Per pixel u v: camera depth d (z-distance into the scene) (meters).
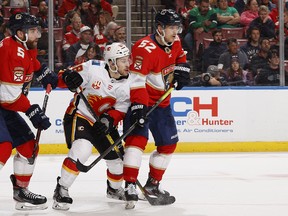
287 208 9.42
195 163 14.61
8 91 8.57
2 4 17.59
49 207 9.46
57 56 17.14
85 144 8.93
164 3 18.69
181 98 16.55
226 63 17.47
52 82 9.34
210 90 16.62
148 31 18.55
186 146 16.58
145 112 8.94
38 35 8.80
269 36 17.53
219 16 17.75
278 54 17.36
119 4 18.42
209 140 16.64
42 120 8.73
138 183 9.39
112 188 10.05
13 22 8.65
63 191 9.07
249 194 10.68
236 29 17.75
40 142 16.41
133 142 9.04
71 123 9.12
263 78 17.44
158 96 9.62
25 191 9.12
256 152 16.62
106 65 9.02
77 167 8.86
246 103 16.70
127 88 9.01
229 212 9.12
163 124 9.66
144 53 9.10
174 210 9.27
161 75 9.49
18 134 8.95
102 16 17.44
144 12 18.75
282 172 13.18
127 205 9.24
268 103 16.73
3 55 8.52
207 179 12.35
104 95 8.98
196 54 17.73
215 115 16.64
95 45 17.19
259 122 16.73
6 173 13.19
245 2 17.92
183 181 12.12
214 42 17.55
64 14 17.36
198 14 17.78
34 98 16.33
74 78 8.87
